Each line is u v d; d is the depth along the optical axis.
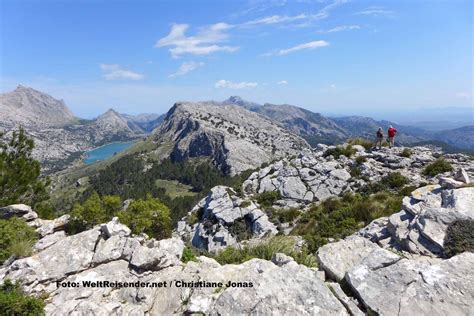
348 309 7.04
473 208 10.03
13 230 11.49
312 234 22.34
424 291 6.91
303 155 39.03
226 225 29.84
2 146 21.20
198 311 7.77
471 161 26.52
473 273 7.10
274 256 10.20
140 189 171.75
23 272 9.41
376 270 7.71
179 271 9.70
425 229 9.99
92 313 7.95
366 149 35.72
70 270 9.74
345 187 29.05
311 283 7.54
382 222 14.06
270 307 7.05
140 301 8.70
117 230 11.45
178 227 36.03
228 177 191.25
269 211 29.44
